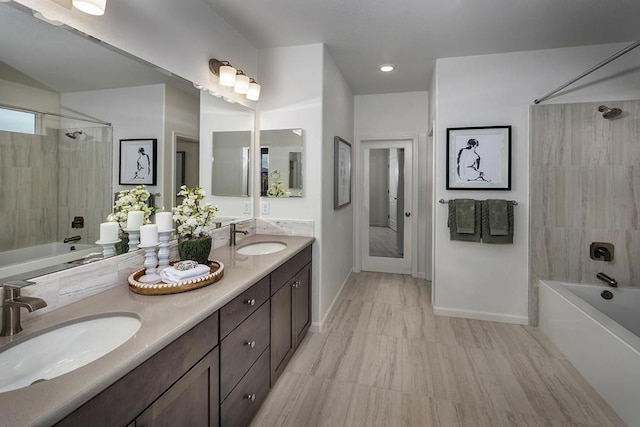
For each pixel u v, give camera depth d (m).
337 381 2.01
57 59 1.20
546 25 2.33
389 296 3.53
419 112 4.09
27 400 0.69
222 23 2.24
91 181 1.35
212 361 1.27
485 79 2.85
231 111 2.41
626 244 2.60
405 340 2.54
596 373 1.90
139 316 1.12
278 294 1.96
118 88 1.46
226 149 2.34
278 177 2.74
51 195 1.19
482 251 2.91
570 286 2.62
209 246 1.73
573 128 2.67
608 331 1.80
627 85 2.58
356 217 4.41
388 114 4.18
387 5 2.09
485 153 2.85
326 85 2.76
